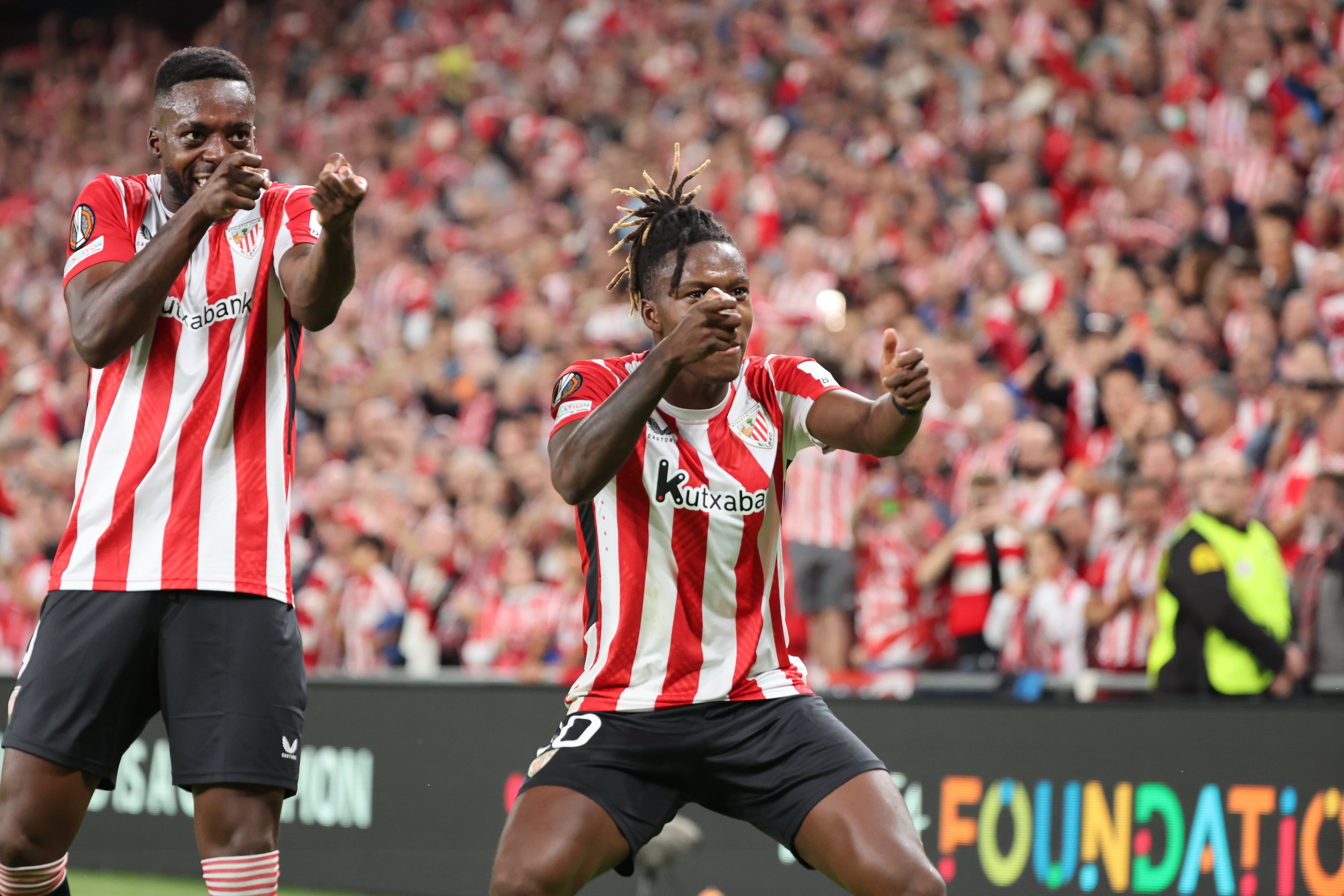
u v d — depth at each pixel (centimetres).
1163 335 1355
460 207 2384
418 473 1642
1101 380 1345
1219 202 1577
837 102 2128
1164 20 1891
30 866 535
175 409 543
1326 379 1201
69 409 2145
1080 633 1134
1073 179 1766
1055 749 938
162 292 504
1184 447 1198
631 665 542
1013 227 1677
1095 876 924
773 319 1566
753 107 2244
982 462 1329
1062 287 1536
